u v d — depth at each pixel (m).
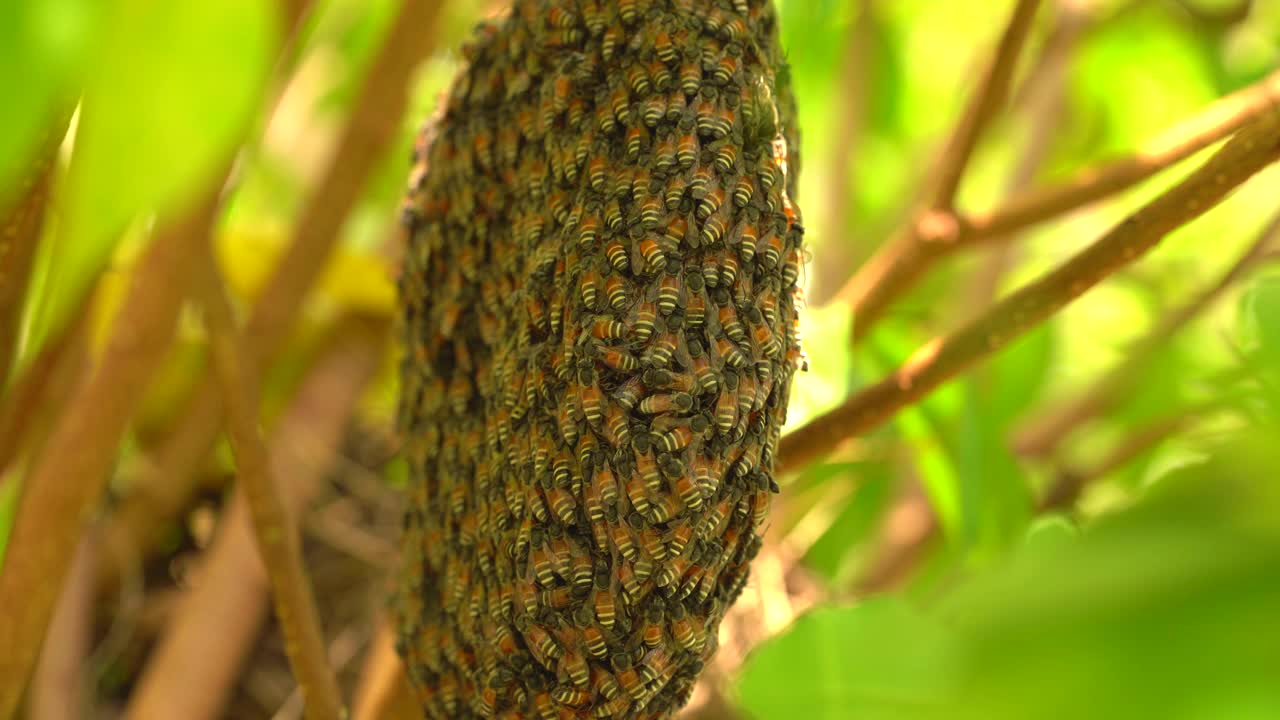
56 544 0.66
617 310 0.59
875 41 1.37
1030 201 0.81
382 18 1.20
